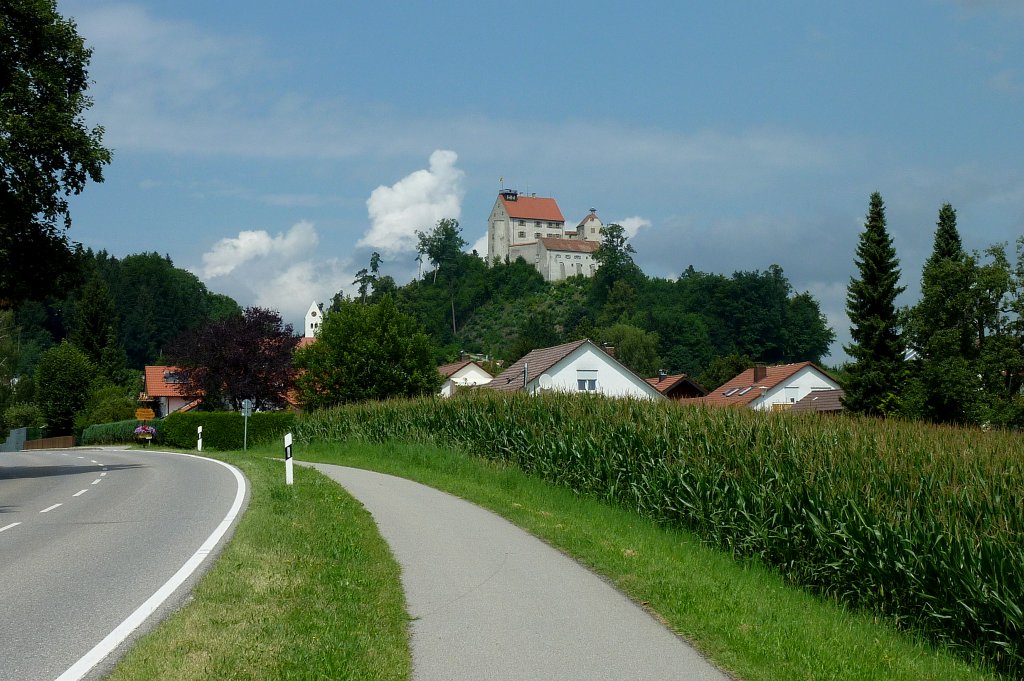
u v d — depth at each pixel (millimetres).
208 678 6219
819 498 13727
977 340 40438
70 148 27125
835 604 12641
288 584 9305
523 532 14414
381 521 15398
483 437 27703
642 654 7543
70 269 28953
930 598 11352
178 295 132250
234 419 51188
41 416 90000
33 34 27109
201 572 10266
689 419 19375
